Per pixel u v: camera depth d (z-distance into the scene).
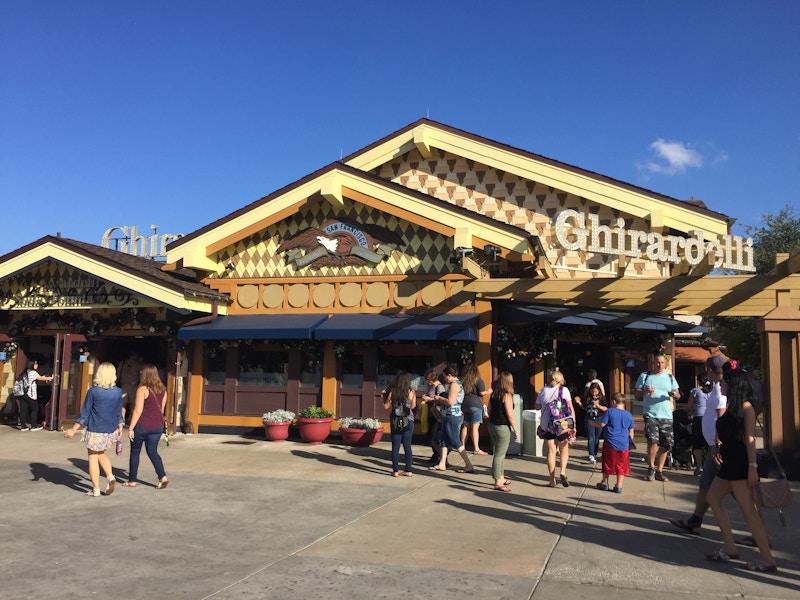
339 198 14.27
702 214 14.35
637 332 15.52
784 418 10.61
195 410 14.98
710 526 7.18
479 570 5.54
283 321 14.28
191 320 14.94
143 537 6.53
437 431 11.03
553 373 9.62
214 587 5.12
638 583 5.25
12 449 12.60
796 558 5.99
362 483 9.42
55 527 6.89
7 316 17.12
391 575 5.41
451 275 13.68
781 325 10.66
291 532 6.74
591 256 15.30
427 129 16.23
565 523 7.18
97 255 14.77
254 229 14.84
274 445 13.29
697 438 10.38
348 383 14.24
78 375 16.45
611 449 9.00
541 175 15.35
